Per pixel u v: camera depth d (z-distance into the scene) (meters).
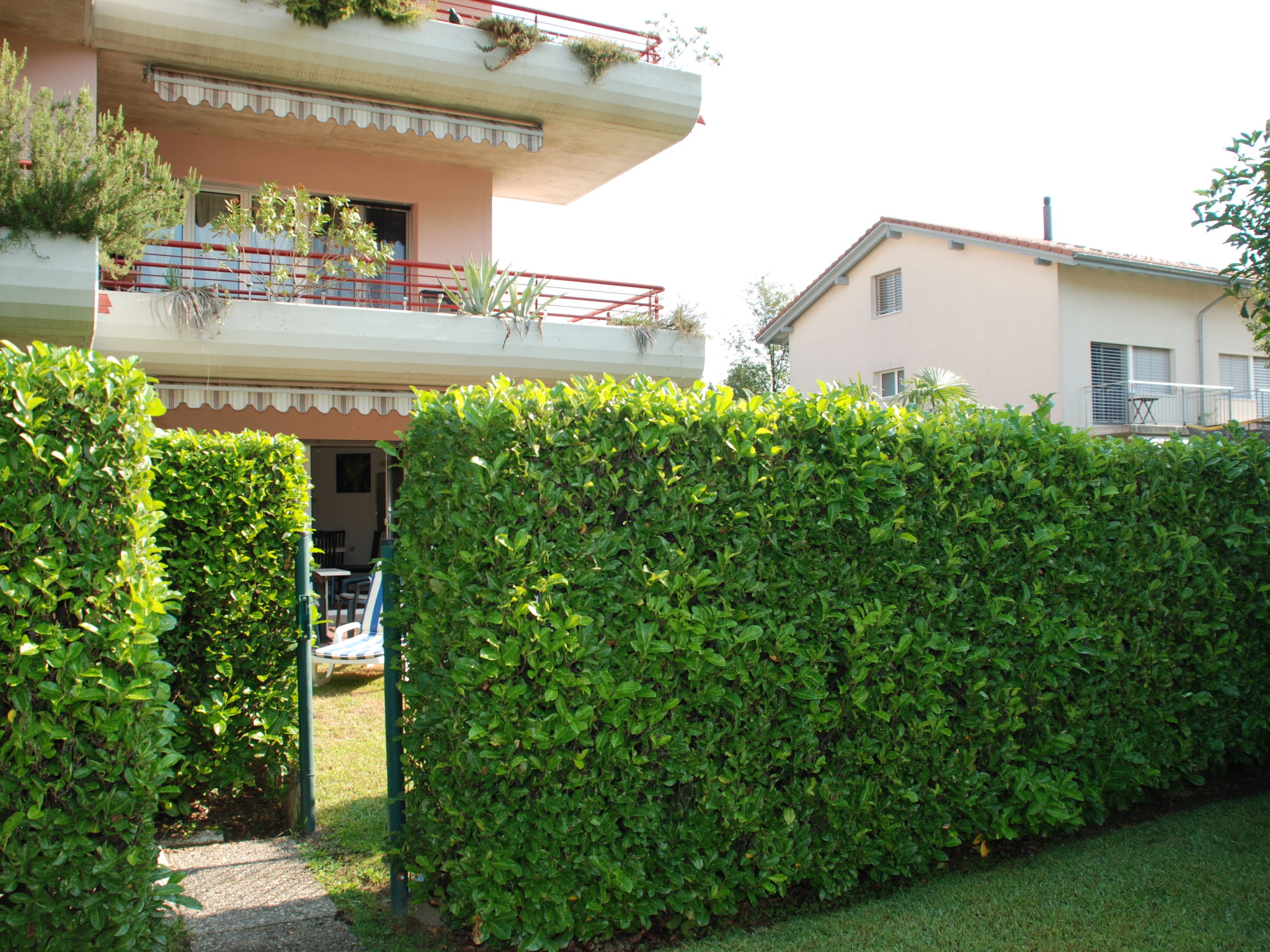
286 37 11.89
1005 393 20.42
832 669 4.36
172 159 13.70
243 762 5.81
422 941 3.95
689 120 14.42
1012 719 4.78
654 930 4.07
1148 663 5.50
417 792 4.12
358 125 12.84
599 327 12.98
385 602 4.38
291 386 12.02
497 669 3.67
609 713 3.80
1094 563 5.29
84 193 9.09
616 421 3.98
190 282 12.47
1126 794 5.49
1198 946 3.78
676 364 13.45
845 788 4.32
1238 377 22.41
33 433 3.26
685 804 4.09
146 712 3.41
